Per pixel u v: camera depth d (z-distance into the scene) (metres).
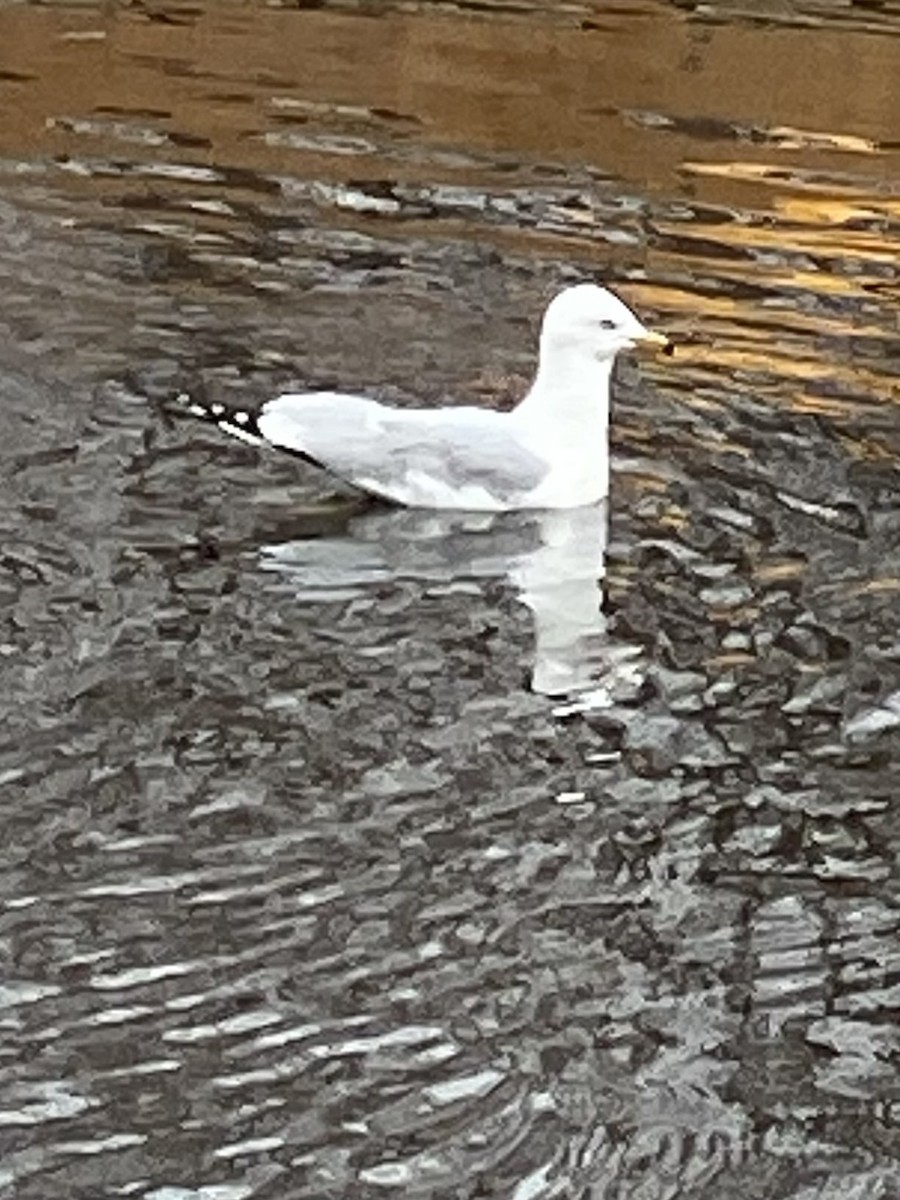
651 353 2.28
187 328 2.26
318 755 1.66
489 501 1.97
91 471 1.98
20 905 1.49
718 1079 1.40
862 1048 1.43
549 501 1.97
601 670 1.77
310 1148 1.33
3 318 2.25
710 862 1.58
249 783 1.62
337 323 2.31
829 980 1.48
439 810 1.61
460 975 1.47
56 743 1.65
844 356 2.30
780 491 2.04
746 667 1.79
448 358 2.25
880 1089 1.40
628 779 1.66
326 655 1.77
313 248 2.48
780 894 1.56
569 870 1.56
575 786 1.64
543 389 1.99
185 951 1.46
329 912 1.51
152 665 1.74
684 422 2.15
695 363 2.27
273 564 1.88
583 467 1.98
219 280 2.38
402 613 1.83
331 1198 1.30
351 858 1.56
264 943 1.48
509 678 1.76
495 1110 1.37
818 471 2.07
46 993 1.42
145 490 1.96
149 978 1.44
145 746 1.65
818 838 1.61
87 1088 1.36
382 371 2.21
